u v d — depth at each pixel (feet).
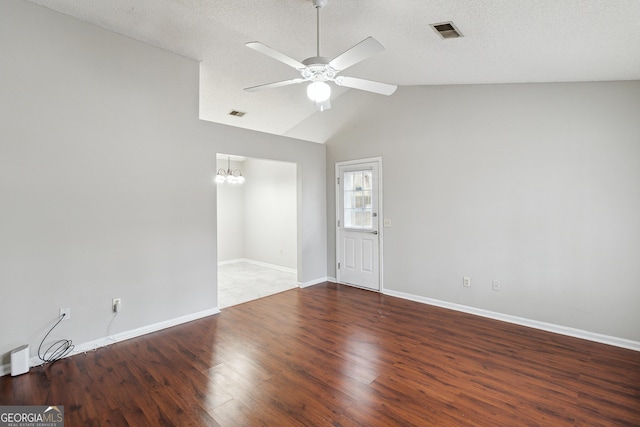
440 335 10.55
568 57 8.16
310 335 10.64
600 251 9.87
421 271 13.94
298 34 9.39
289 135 19.49
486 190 12.01
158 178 10.98
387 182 14.97
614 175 9.59
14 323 8.38
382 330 11.00
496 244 11.84
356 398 7.22
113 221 10.02
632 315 9.43
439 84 12.98
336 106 16.92
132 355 9.25
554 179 10.60
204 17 9.24
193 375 8.18
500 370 8.34
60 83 8.98
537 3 5.85
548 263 10.78
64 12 8.99
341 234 17.12
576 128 10.16
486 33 7.42
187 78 11.71
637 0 5.34
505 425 6.31
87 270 9.55
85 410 6.80
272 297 14.88
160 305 11.12
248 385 7.73
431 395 7.30
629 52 7.43
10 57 8.22
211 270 12.54
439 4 6.43
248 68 12.68
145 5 8.75
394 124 14.62
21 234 8.45
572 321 10.40
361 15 7.56
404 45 8.84
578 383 7.72
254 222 23.70
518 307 11.44
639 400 7.05
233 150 13.12
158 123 10.96
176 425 6.35
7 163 8.22
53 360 8.91
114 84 9.97
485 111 11.96
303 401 7.11
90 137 9.52
